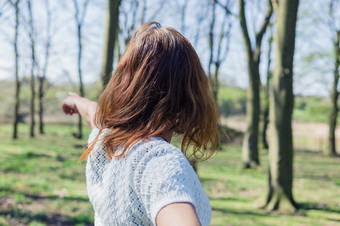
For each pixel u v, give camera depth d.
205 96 0.90
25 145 19.33
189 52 0.88
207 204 0.80
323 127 51.06
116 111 0.86
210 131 0.92
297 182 12.74
